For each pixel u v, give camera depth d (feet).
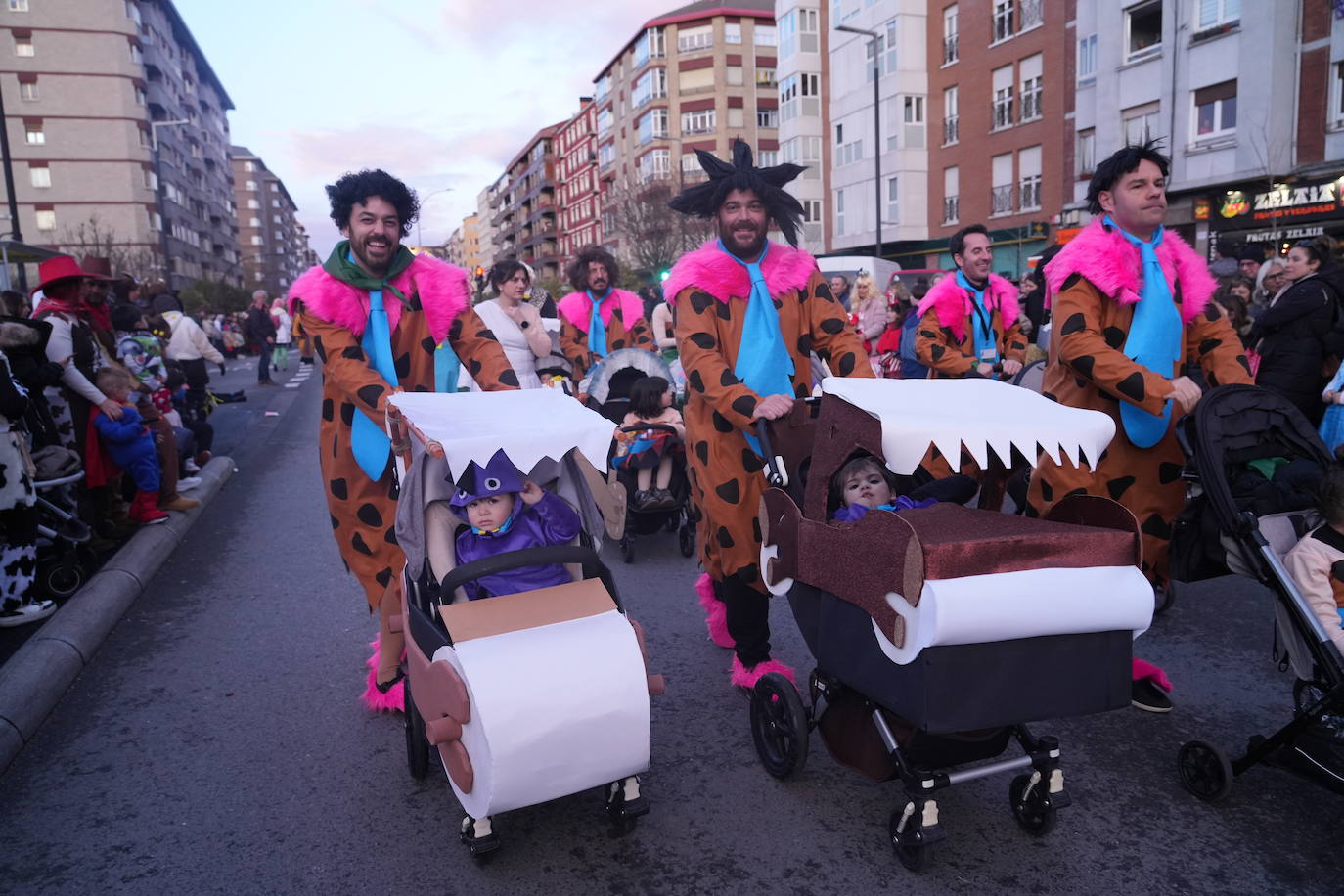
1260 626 14.76
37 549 17.16
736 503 11.79
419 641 9.33
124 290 36.27
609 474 19.17
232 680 13.83
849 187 132.16
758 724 10.90
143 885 8.80
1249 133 69.46
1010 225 106.52
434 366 12.91
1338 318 20.08
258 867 9.07
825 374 12.53
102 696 13.30
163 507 23.27
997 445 8.52
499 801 7.93
